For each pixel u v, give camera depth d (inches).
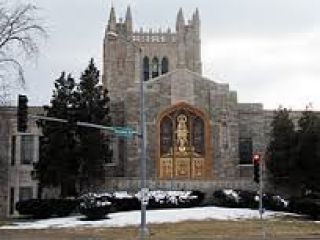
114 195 2101.4
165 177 2425.0
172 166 2444.6
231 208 2140.7
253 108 2632.9
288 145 2265.0
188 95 2479.1
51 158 2144.4
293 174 2230.6
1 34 1620.3
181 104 2469.2
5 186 2336.4
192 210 2087.8
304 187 2253.9
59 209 2063.2
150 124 2440.9
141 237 1362.0
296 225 1796.3
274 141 2322.8
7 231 1727.4
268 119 2642.7
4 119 2277.3
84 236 1603.1
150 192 2164.1
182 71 2490.2
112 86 4067.4
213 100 2488.9
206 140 2465.6
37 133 2391.7
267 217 1964.8
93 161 2160.4
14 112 2263.8
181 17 4439.0
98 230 1721.2
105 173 2367.1
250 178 2364.7
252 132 2615.7
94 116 2190.0
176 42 4389.8
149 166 2420.0
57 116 2146.9
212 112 2481.5
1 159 2338.8
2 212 2311.8
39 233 1678.2
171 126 2471.7
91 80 2253.9
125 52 4109.3
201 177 2433.6
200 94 2487.7
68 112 2169.0
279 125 2321.6
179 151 2450.8
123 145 2460.6
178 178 2393.0
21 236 1611.7
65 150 2128.4
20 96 1264.8
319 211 1946.4
